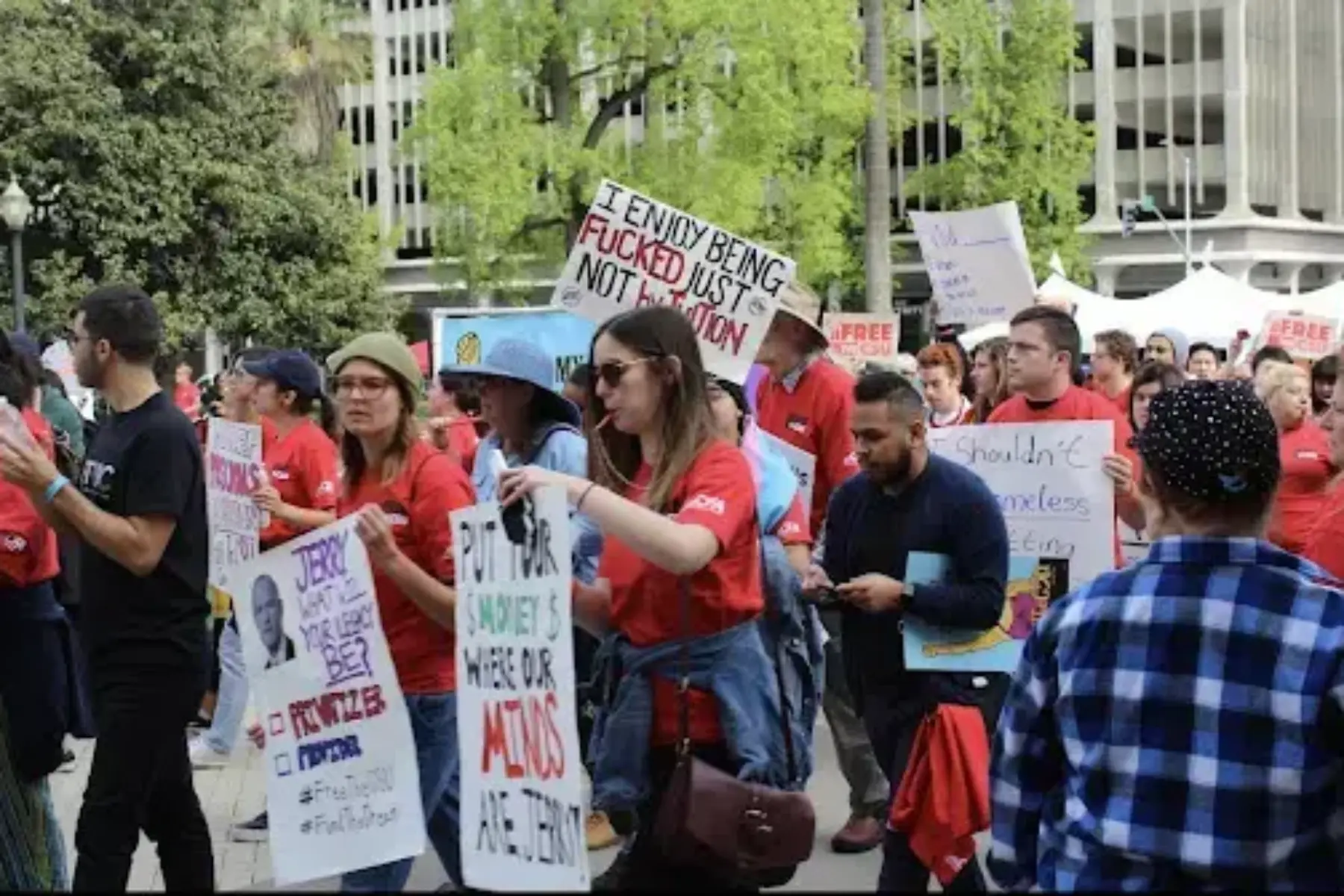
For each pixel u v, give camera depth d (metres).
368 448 5.38
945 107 59.03
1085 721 3.32
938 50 46.41
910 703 5.47
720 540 4.20
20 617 5.84
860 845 7.51
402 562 5.05
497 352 6.32
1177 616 3.25
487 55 31.59
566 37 31.55
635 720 4.41
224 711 8.88
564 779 3.90
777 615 4.66
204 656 5.52
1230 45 58.47
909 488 5.53
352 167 48.00
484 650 4.15
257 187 34.41
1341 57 62.75
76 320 5.47
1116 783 3.26
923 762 5.36
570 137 31.77
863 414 5.47
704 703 4.38
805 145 36.47
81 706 6.01
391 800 5.04
